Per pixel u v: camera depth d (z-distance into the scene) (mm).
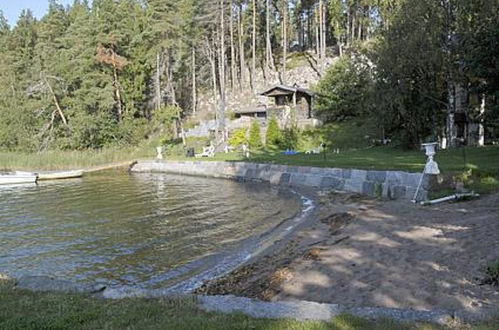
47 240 12305
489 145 23500
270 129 37219
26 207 18250
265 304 5312
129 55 49188
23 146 43375
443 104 24922
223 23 51469
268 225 13695
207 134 45375
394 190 15234
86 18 49062
